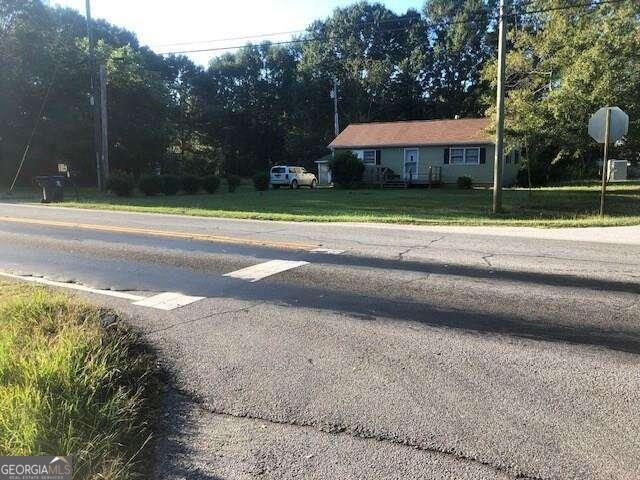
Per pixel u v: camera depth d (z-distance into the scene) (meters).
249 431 3.51
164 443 3.36
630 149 22.42
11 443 2.89
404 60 58.44
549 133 20.84
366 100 58.12
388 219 14.33
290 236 11.26
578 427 3.52
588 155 32.44
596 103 19.61
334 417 3.67
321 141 58.50
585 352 4.79
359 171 35.31
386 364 4.53
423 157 36.50
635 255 9.16
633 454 3.22
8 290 6.55
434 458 3.18
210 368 4.47
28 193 28.22
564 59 20.58
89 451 2.99
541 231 12.12
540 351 4.81
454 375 4.30
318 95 58.16
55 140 33.62
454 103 57.56
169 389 4.10
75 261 8.79
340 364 4.54
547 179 36.41
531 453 3.22
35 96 33.09
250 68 61.38
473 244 10.27
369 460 3.17
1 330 4.63
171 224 13.49
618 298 6.48
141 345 4.92
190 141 61.53
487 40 56.00
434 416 3.66
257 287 7.04
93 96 28.39
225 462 3.16
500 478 2.99
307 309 6.07
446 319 5.71
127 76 37.97
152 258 8.96
